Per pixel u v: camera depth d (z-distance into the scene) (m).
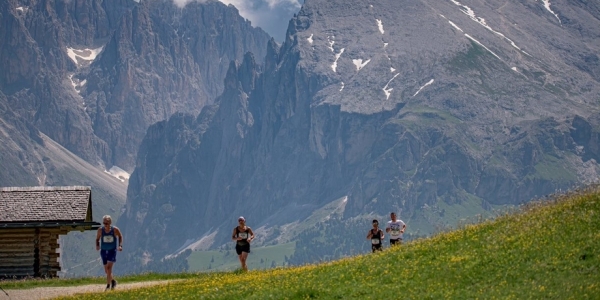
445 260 52.69
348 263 58.16
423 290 47.97
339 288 50.47
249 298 50.62
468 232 58.78
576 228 53.06
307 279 53.97
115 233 61.12
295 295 49.72
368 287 49.94
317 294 49.81
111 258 60.72
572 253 49.12
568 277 46.34
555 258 48.97
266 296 50.34
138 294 56.19
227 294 52.53
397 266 53.66
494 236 55.47
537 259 49.44
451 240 57.56
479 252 52.72
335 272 55.03
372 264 55.59
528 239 53.00
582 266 47.38
